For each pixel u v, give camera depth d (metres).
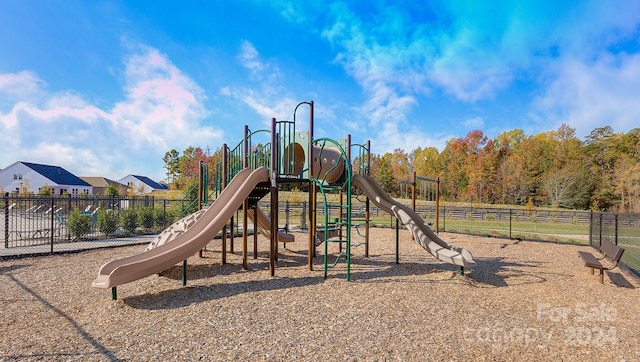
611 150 46.03
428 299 5.01
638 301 5.12
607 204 40.44
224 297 5.02
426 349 3.37
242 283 5.82
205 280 6.04
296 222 19.05
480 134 56.00
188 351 3.29
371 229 16.17
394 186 47.19
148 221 14.12
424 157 63.81
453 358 3.19
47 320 4.12
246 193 6.33
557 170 44.12
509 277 6.62
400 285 5.74
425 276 6.46
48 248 9.51
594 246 10.83
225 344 3.45
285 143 6.85
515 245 11.20
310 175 6.73
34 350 3.29
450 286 5.76
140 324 3.99
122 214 13.16
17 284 5.81
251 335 3.68
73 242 11.00
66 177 44.56
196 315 4.28
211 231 5.79
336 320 4.13
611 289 5.82
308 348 3.37
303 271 6.80
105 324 3.99
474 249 10.31
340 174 7.93
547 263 8.16
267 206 24.42
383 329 3.86
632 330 3.94
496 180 48.22
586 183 41.25
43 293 5.26
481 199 48.69
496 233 14.65
